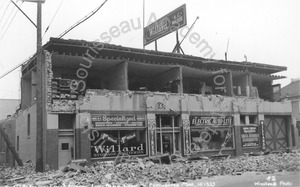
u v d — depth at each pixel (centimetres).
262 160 2294
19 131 2908
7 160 3141
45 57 2227
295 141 3375
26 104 2939
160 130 2569
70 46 2258
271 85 3706
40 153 1941
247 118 3059
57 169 2088
